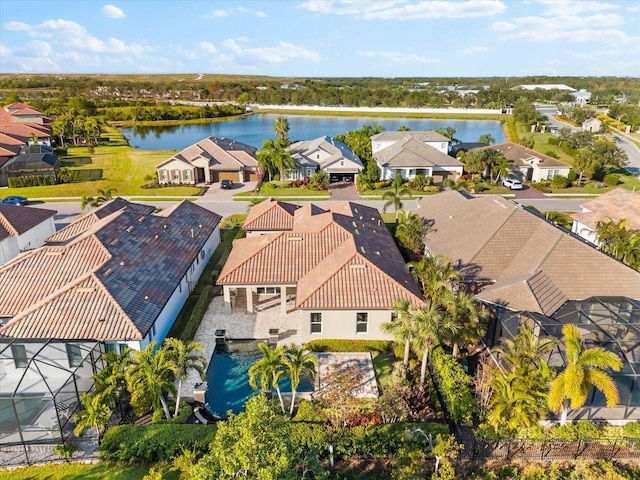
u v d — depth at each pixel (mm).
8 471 21188
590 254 32250
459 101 197625
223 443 15344
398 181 59125
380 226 45188
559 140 105438
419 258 42250
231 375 29203
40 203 66875
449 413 24328
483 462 21609
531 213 37688
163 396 25781
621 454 22031
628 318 27562
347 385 27047
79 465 21531
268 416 16234
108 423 23969
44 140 106562
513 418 20859
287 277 34594
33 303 29750
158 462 21641
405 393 24922
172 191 72438
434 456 21516
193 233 42281
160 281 32906
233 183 77562
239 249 39688
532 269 31984
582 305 28531
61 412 24125
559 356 24750
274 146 75375
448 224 42250
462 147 91938
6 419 23672
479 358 29422
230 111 176125
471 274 34031
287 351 24969
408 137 84438
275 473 14383
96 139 114062
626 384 24703
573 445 22078
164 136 133375
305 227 41938
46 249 33344
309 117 174000
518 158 76750
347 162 76125
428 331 24375
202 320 34906
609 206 47500
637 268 37781
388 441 21875
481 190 69750
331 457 21312
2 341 25688
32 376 26500
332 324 31062
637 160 90625
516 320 27156
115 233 35656
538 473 20500
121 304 28266
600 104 192875
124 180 79250
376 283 31641
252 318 35250
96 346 26266
